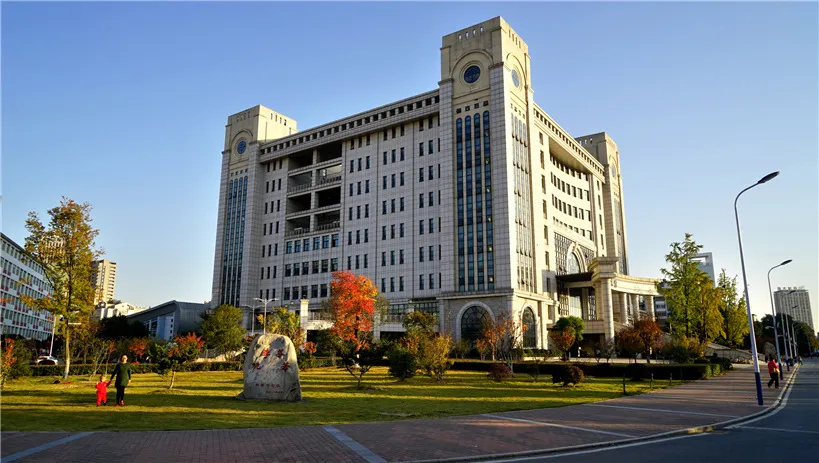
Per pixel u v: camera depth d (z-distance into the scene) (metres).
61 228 32.72
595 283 76.25
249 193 91.31
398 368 33.28
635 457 12.09
